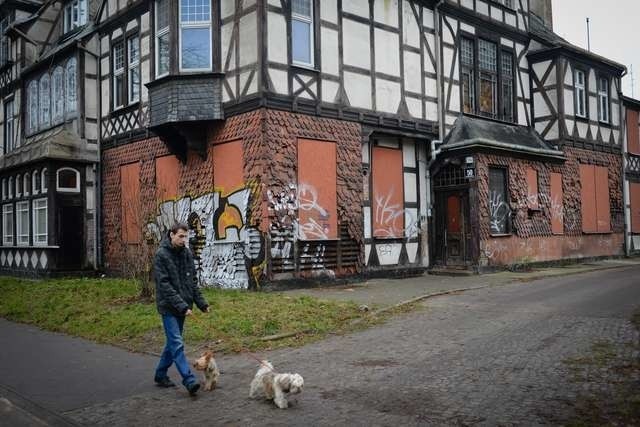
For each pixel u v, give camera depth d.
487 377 5.80
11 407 5.55
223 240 13.18
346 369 6.36
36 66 19.77
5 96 22.33
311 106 13.24
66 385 6.22
